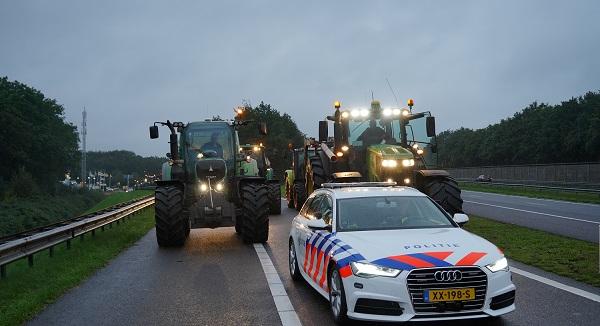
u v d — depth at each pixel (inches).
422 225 282.7
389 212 291.4
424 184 583.8
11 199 2148.1
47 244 441.1
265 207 527.5
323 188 345.4
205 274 378.0
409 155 578.9
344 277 242.5
